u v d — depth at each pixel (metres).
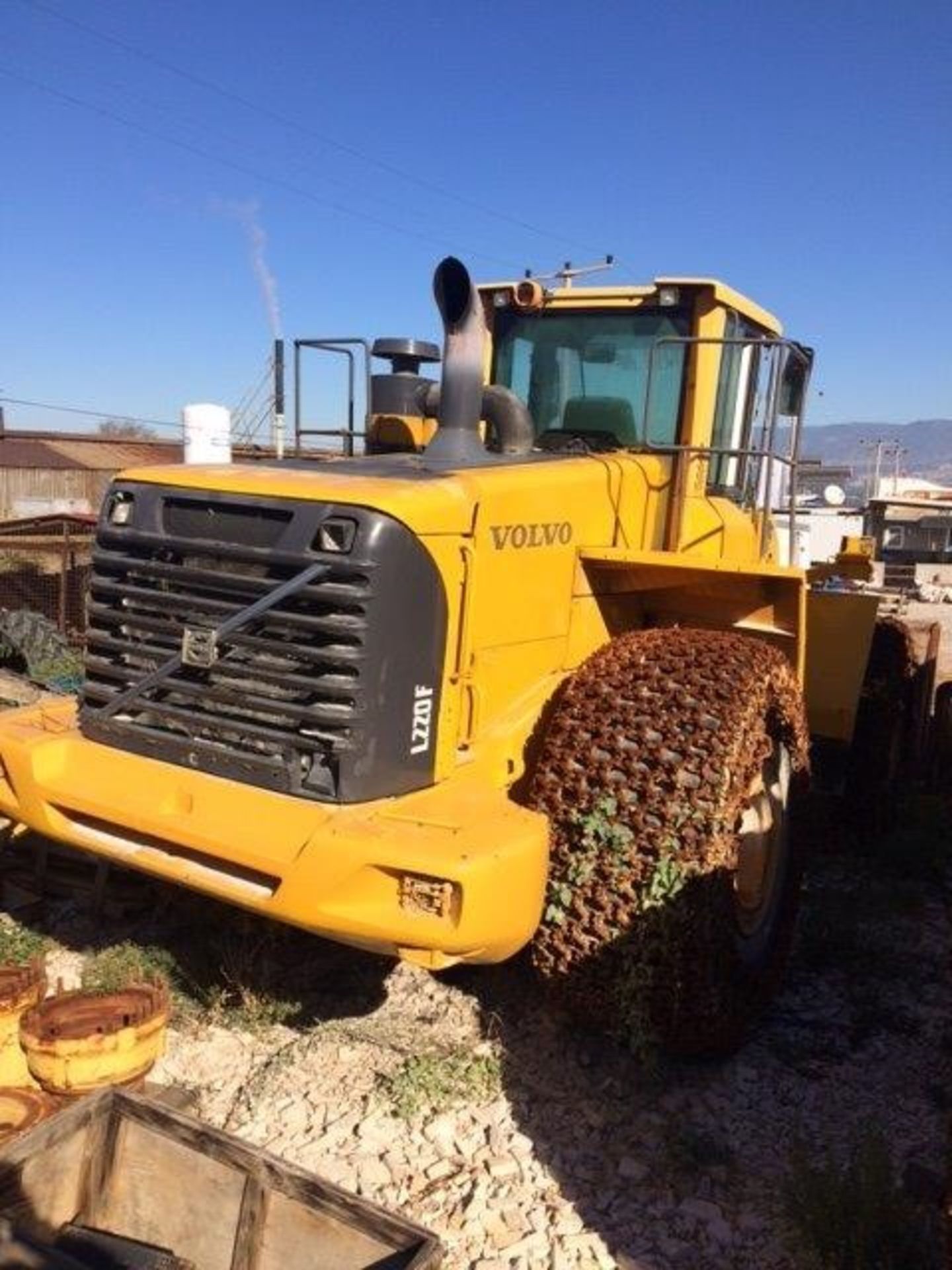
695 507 4.80
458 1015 3.98
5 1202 2.50
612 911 3.41
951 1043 3.94
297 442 4.91
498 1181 3.17
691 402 4.84
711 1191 3.16
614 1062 3.71
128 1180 2.70
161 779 3.45
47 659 9.18
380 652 3.21
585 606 4.18
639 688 3.68
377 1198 3.09
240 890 3.22
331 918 3.05
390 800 3.29
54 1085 3.12
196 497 3.49
